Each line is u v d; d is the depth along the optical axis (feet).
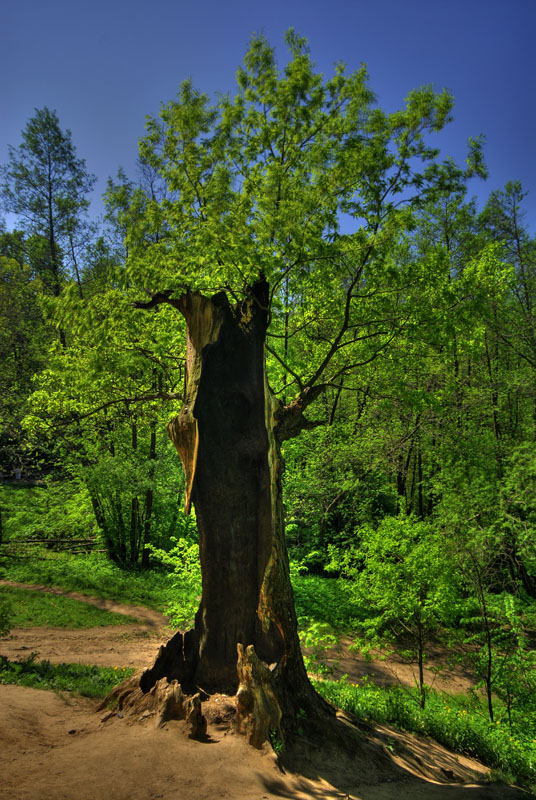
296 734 21.25
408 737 27.25
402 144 26.35
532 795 19.31
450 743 28.45
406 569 38.58
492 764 26.81
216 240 23.94
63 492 71.92
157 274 25.46
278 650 23.57
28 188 97.91
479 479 55.83
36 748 16.85
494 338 68.80
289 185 25.25
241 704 19.63
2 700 21.17
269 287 27.73
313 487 63.46
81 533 73.05
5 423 69.21
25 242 111.86
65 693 24.04
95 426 71.97
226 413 24.75
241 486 24.32
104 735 18.37
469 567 37.60
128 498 68.59
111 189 29.04
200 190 27.81
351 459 63.98
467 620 39.24
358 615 50.93
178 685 20.43
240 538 24.06
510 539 50.31
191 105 28.43
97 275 88.28
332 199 25.81
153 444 69.36
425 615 38.11
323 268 27.32
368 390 50.55
